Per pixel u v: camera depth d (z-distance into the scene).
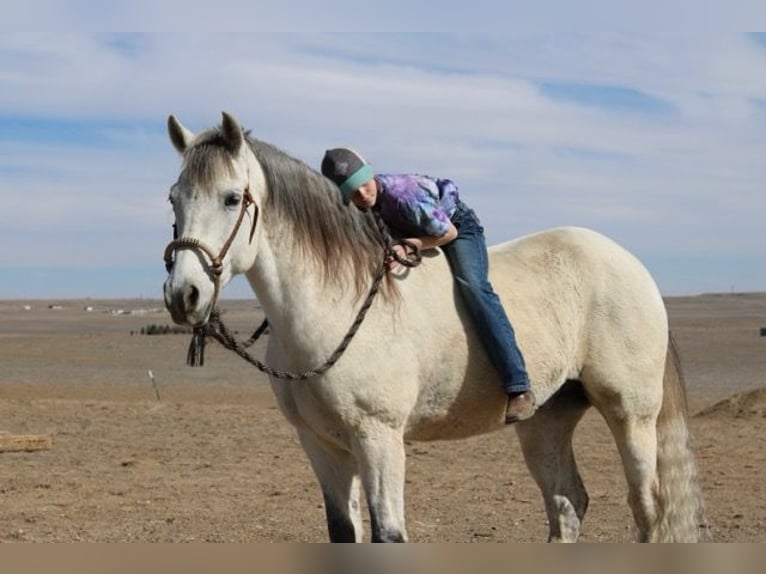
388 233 7.22
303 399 6.85
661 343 8.13
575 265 8.00
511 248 8.10
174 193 6.45
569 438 8.44
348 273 6.86
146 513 11.48
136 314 150.50
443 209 7.30
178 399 25.91
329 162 7.19
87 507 11.75
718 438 17.12
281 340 6.85
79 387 29.72
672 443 8.32
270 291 6.79
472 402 7.41
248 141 6.84
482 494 12.70
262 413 20.72
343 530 7.04
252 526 10.80
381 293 6.90
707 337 62.47
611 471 14.19
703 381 33.25
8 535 10.12
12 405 21.50
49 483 13.17
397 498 6.76
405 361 6.89
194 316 6.23
